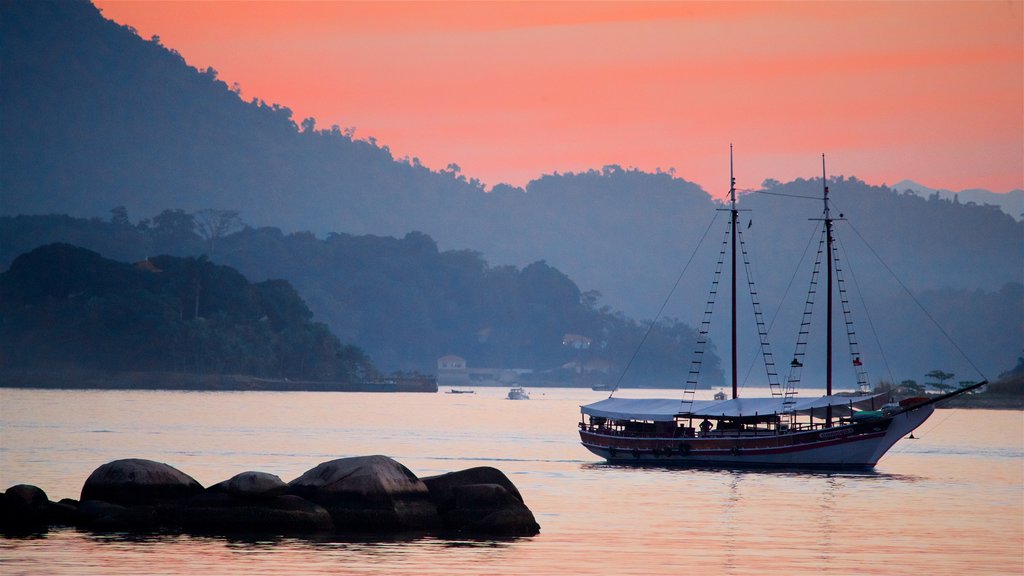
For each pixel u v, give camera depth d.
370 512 167.62
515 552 159.12
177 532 166.25
